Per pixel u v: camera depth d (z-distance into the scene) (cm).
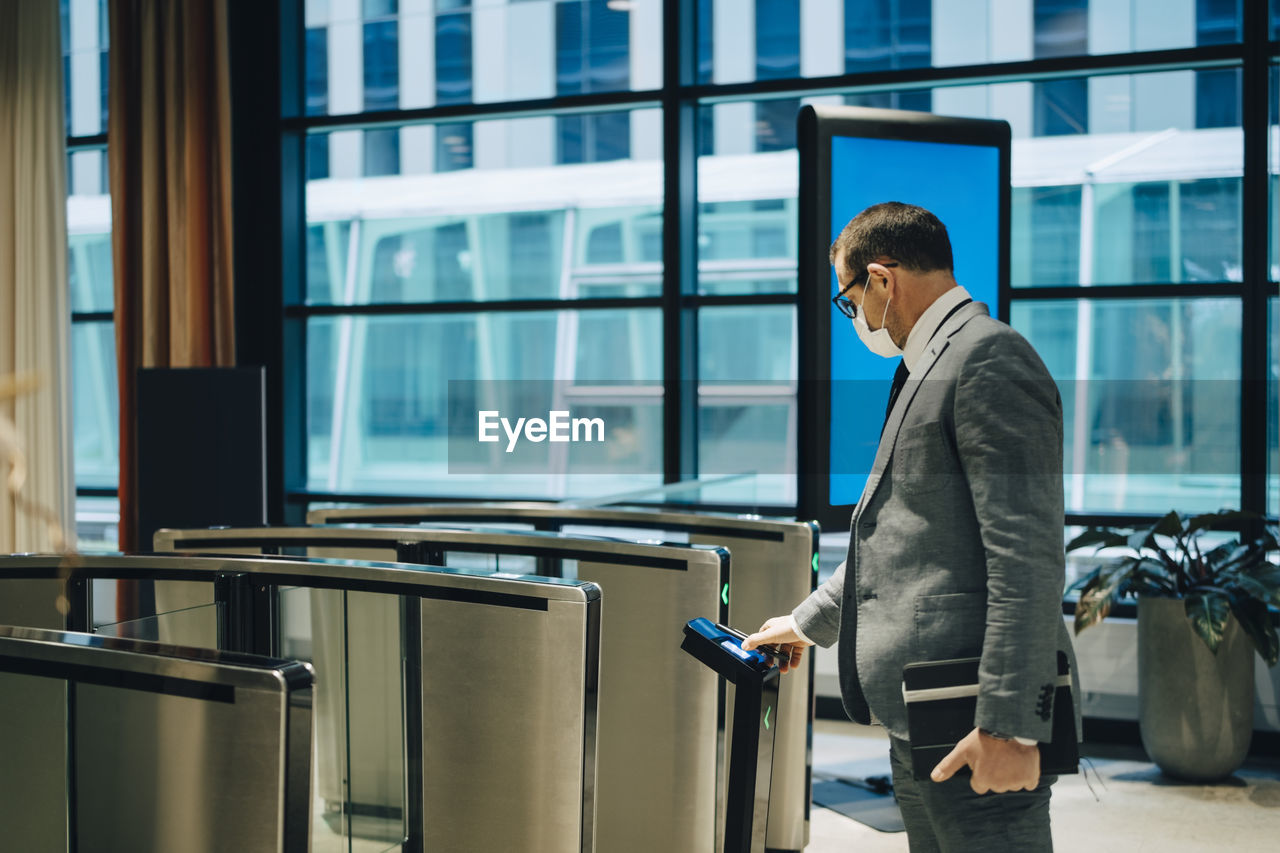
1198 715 381
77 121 588
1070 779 392
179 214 520
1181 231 455
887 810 359
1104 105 468
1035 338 476
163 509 454
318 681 225
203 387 454
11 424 548
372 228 583
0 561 251
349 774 223
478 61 549
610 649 268
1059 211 472
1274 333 430
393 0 554
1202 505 455
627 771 270
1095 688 440
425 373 569
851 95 499
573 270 567
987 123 363
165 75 517
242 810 140
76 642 154
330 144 584
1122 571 384
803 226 348
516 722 217
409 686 229
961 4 476
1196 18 441
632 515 314
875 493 168
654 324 546
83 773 154
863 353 354
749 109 512
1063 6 459
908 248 172
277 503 540
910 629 160
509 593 215
